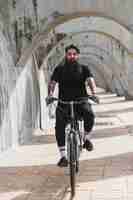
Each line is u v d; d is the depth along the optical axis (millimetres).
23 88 21797
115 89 72062
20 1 18578
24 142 20141
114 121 28641
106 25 30562
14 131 18484
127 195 9992
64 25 30359
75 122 10859
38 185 11281
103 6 19562
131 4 19688
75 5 19281
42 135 23250
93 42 45000
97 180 11633
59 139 10805
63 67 10664
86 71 10711
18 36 18875
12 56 18750
